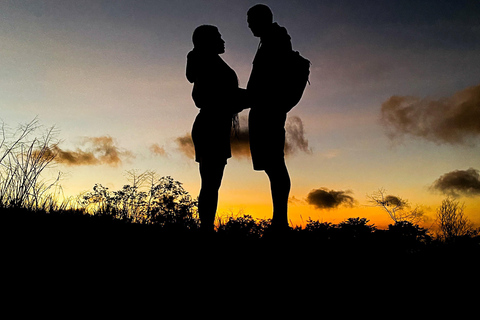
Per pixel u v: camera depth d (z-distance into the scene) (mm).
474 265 3480
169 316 2646
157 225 4809
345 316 2748
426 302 2930
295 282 3137
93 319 2529
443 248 3773
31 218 4496
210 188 4156
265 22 4039
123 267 3256
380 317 2744
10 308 2551
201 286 3029
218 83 4184
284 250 3609
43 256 3340
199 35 4273
